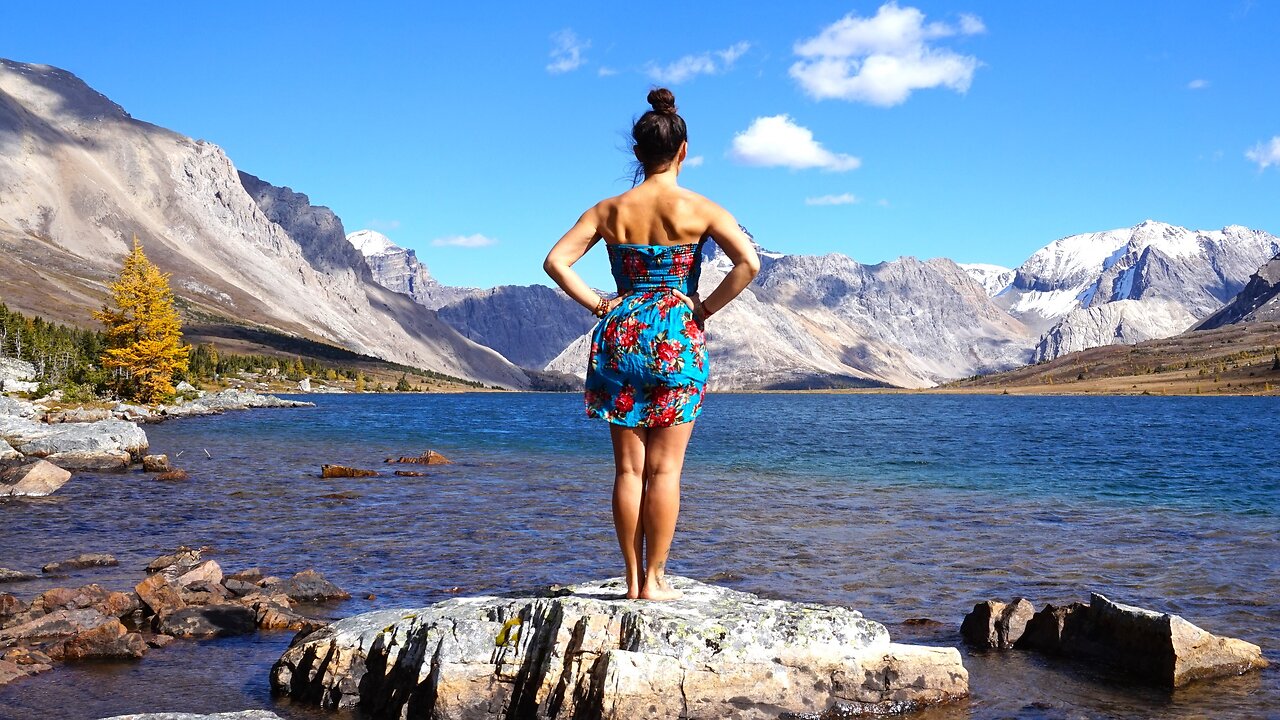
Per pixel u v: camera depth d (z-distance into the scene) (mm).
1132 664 10898
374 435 70812
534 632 8344
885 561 18547
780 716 8078
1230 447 61875
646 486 8195
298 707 9297
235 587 15227
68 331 175375
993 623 12367
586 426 89812
